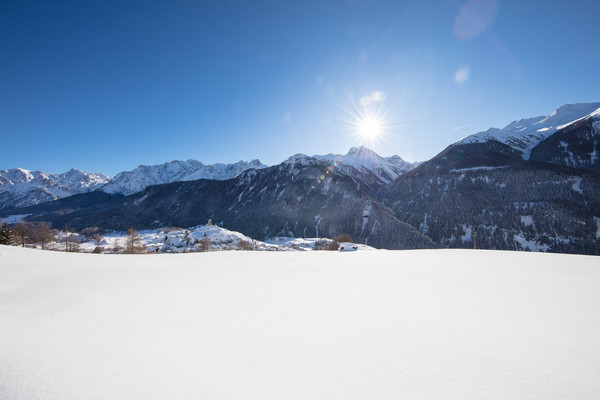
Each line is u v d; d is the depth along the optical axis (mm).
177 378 2625
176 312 4605
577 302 5367
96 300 5352
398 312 4660
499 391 2465
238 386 2506
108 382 2553
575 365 2934
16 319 4223
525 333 3797
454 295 5852
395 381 2605
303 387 2502
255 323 4094
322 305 5062
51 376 2639
